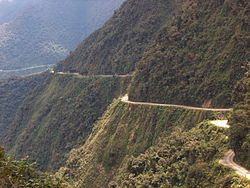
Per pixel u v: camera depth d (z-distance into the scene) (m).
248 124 59.81
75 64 199.62
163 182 70.62
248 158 56.19
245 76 86.56
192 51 106.81
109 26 189.88
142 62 123.38
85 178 102.50
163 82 108.62
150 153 87.50
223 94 90.50
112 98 146.62
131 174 83.81
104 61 172.12
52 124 160.75
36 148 158.88
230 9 104.19
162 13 160.38
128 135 104.62
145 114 105.62
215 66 96.81
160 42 124.25
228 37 99.00
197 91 97.38
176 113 97.88
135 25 170.12
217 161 60.09
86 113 146.12
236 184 50.34
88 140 122.44
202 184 58.66
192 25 112.56
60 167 127.62
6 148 187.38
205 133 73.69
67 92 173.75
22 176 52.34
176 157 73.50
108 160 102.12
